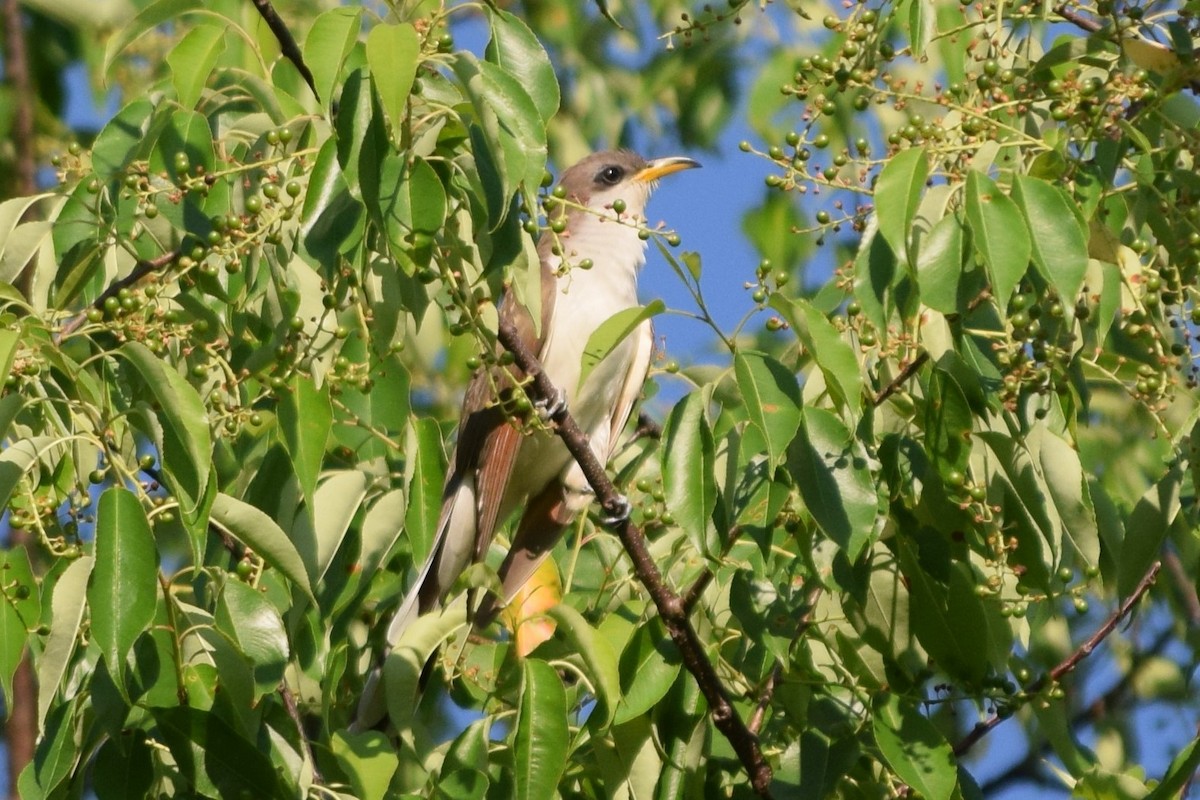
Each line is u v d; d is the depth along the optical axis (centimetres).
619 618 787
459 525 1001
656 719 778
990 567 775
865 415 716
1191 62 720
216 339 806
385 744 711
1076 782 789
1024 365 696
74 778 745
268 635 721
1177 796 726
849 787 806
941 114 810
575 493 1002
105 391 670
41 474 768
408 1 696
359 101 663
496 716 774
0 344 634
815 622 766
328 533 773
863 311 671
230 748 702
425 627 764
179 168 700
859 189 678
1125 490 1090
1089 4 823
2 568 686
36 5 1359
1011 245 621
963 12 752
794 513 746
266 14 766
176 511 763
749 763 771
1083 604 720
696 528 695
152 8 762
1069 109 698
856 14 717
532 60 716
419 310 735
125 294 707
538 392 816
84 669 750
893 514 758
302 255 819
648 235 694
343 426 895
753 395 673
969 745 825
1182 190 722
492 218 672
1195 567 844
